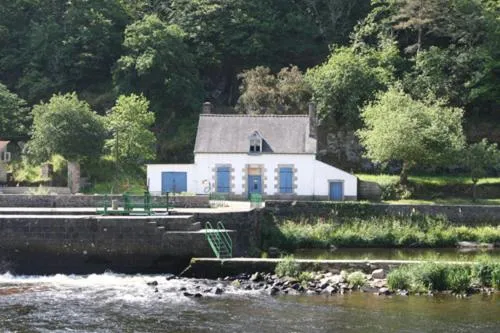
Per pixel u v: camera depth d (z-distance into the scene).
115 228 31.02
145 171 56.34
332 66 60.94
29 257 31.08
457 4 63.94
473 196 50.28
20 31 72.44
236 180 49.06
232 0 70.25
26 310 23.95
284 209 43.34
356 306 24.59
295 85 60.69
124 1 76.06
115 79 64.12
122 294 26.39
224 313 23.58
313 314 23.48
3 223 31.16
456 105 61.72
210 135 50.03
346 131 59.69
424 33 67.00
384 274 28.45
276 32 71.00
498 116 63.47
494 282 27.25
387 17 69.50
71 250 31.05
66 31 68.44
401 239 40.50
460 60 61.09
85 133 52.88
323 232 40.44
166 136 61.84
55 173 54.28
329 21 75.19
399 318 23.05
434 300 25.55
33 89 65.56
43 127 52.44
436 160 48.41
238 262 29.38
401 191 50.53
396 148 47.56
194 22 69.56
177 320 22.69
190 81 63.97
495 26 62.72
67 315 23.30
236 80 69.94
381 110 50.91
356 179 48.56
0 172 53.81
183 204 39.25
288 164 48.88
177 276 29.91
